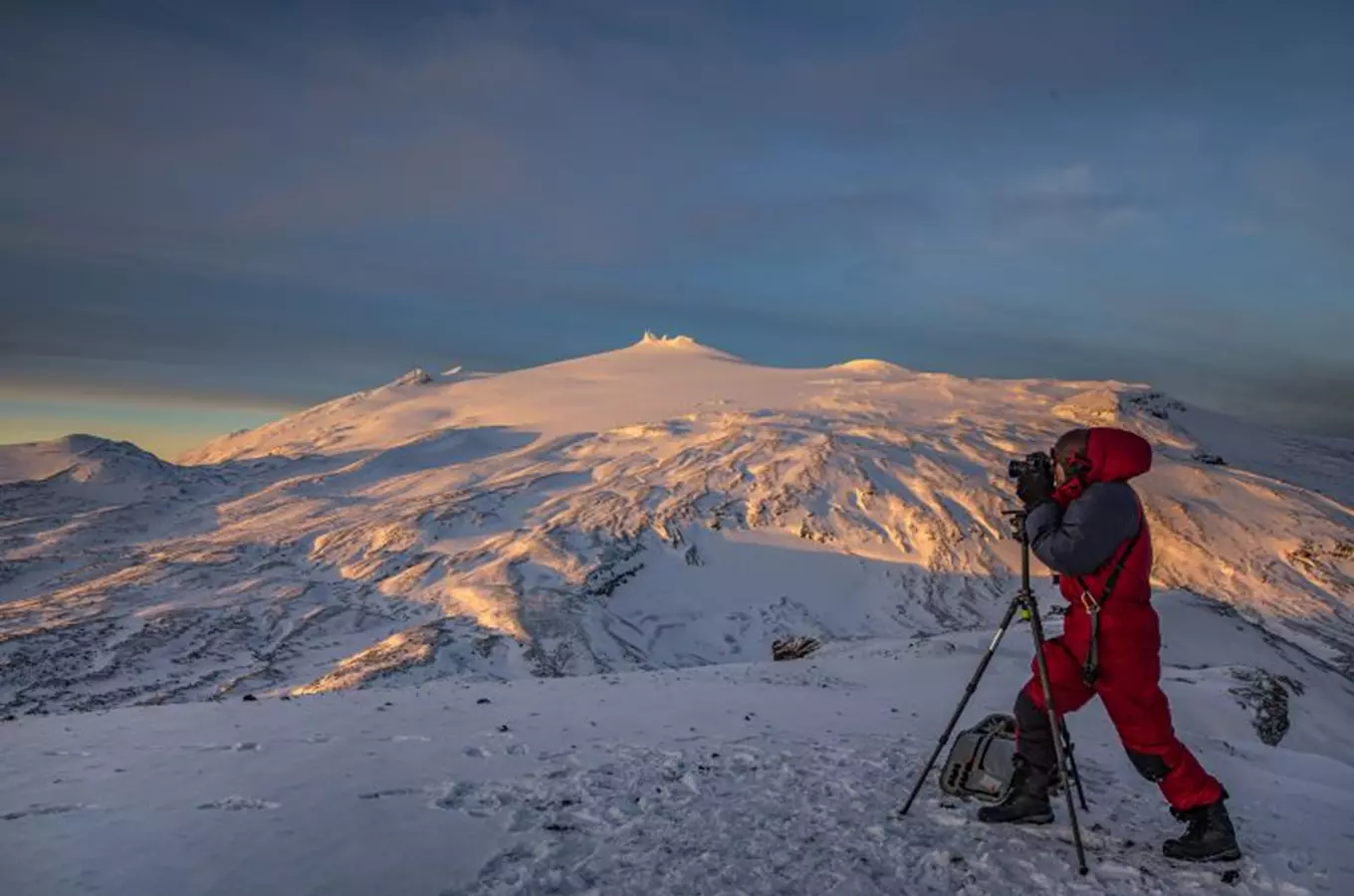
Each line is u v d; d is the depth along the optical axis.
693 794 6.20
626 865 4.82
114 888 4.23
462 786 6.26
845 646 29.05
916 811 5.85
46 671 100.00
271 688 95.12
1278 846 5.43
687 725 9.34
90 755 7.21
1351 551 150.62
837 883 4.64
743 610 131.75
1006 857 5.06
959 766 5.87
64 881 4.30
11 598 152.62
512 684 14.08
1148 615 5.15
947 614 132.12
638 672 17.05
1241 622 48.06
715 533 153.50
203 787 6.05
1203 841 5.09
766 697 12.20
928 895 4.56
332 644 112.12
